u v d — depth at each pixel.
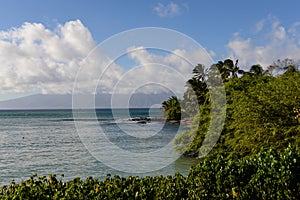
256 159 5.63
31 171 21.27
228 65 37.44
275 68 34.38
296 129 13.05
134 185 5.23
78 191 4.96
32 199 4.80
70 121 87.81
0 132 51.78
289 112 13.80
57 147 33.19
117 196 4.90
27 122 82.69
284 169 5.14
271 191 5.05
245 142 14.64
